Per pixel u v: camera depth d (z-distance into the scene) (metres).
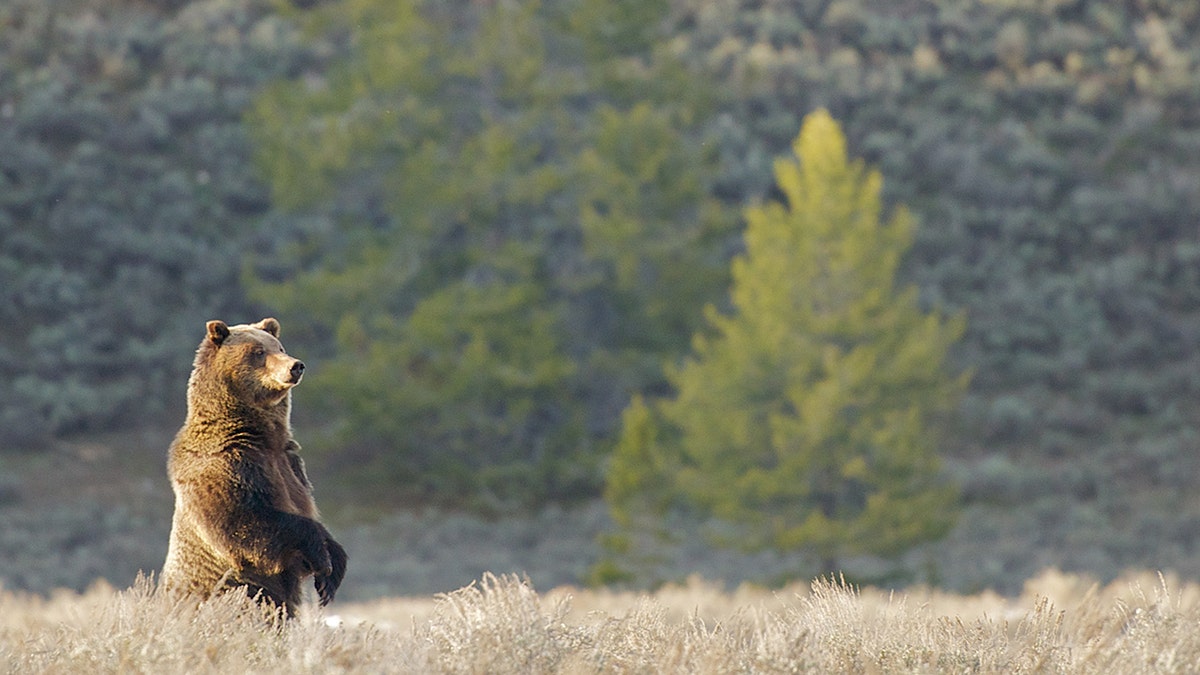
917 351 93.56
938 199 165.88
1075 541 117.38
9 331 136.62
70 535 111.25
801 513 94.00
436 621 20.72
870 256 96.00
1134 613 22.69
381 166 130.88
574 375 129.00
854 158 170.12
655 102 138.50
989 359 149.38
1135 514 124.69
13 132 152.50
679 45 182.38
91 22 171.12
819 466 92.69
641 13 137.62
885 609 24.23
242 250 146.75
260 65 171.88
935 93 181.62
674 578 95.06
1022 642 20.61
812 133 96.88
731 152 162.12
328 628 20.02
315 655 18.19
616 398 129.50
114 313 139.62
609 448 122.88
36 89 158.38
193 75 168.88
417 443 124.31
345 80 130.25
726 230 129.88
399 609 50.19
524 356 119.00
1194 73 184.75
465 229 132.12
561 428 123.06
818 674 18.36
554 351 125.00
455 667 18.45
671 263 127.50
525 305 121.94
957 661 19.42
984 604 46.12
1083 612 22.67
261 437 23.05
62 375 133.25
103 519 115.31
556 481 126.50
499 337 118.75
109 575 104.06
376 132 125.25
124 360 136.62
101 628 20.33
